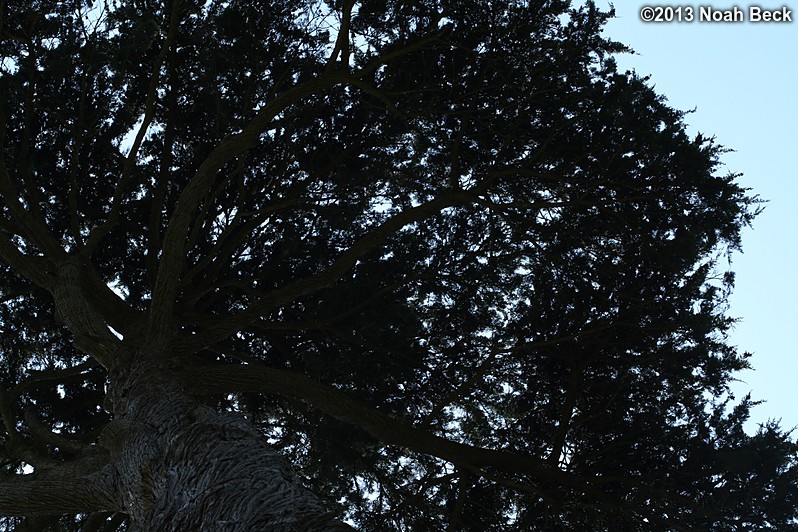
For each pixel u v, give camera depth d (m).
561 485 9.45
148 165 10.69
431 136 10.29
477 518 10.23
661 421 9.99
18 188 9.95
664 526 9.04
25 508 5.57
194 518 3.76
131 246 10.87
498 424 11.08
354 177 10.53
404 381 10.79
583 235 9.82
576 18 9.32
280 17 9.88
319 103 10.38
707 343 9.73
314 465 11.10
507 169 9.62
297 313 10.59
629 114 9.09
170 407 5.39
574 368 10.28
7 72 9.48
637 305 9.89
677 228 9.19
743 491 8.91
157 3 9.99
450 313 11.00
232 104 10.12
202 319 9.41
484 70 9.55
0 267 10.62
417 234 10.99
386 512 10.70
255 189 10.55
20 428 10.71
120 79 9.88
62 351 11.31
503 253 10.80
